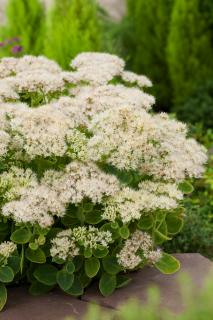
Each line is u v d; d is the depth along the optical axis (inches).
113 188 36.9
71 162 37.8
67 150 38.5
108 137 37.1
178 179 39.2
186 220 51.9
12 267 37.5
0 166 38.8
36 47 82.7
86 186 36.3
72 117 40.0
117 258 38.3
